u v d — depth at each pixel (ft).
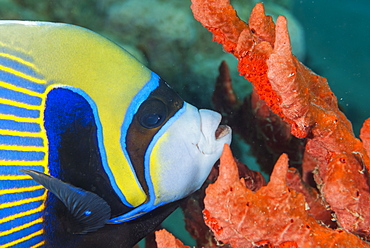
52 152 1.44
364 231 1.44
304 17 3.39
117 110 1.46
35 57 1.42
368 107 2.80
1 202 1.42
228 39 1.56
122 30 2.15
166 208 1.58
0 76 1.41
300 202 1.36
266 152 1.92
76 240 1.49
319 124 1.44
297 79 1.39
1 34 1.41
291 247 1.37
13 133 1.42
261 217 1.35
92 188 1.47
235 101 1.99
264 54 1.49
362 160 1.43
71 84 1.44
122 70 1.47
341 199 1.41
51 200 1.45
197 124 1.54
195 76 2.30
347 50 3.28
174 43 2.19
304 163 1.78
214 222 1.40
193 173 1.55
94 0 2.12
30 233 1.44
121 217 1.52
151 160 1.50
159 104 1.49
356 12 3.44
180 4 2.17
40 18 2.07
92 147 1.46
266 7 2.66
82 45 1.45
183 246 1.42
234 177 1.35
